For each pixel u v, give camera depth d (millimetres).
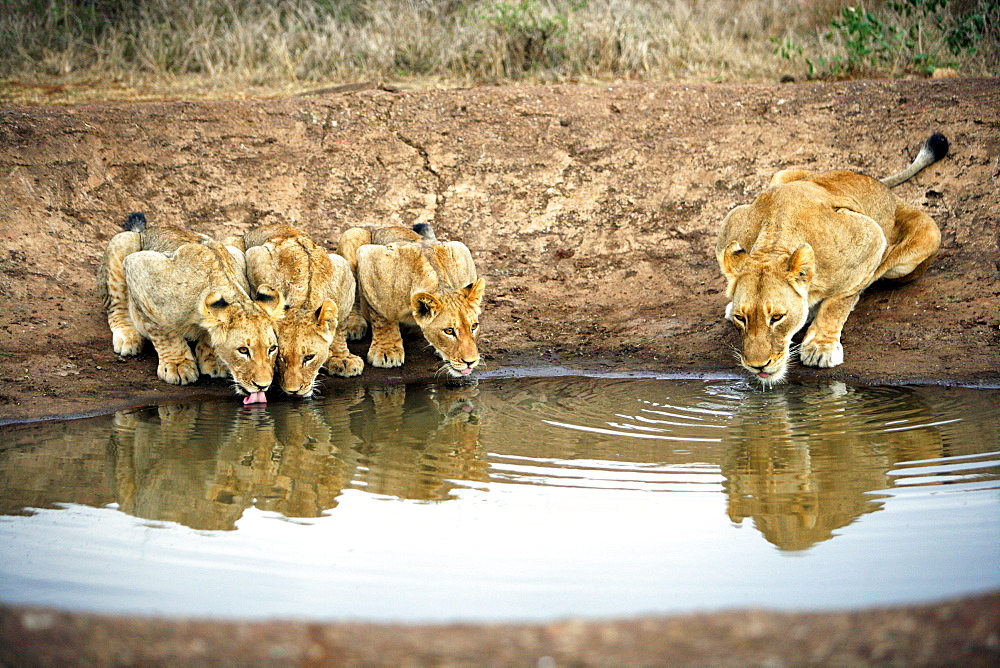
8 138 15883
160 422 10594
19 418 10547
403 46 21078
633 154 16375
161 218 15219
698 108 17156
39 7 22562
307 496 8594
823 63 19734
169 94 19469
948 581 6613
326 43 21125
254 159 16281
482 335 13039
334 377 12086
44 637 5688
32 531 7797
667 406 10734
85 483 8930
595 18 21328
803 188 11844
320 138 16766
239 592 6652
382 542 7555
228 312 10898
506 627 5809
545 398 11141
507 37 20500
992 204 14344
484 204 15789
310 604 6461
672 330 12859
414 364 12453
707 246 14695
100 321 12883
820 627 5688
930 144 14359
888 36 19844
